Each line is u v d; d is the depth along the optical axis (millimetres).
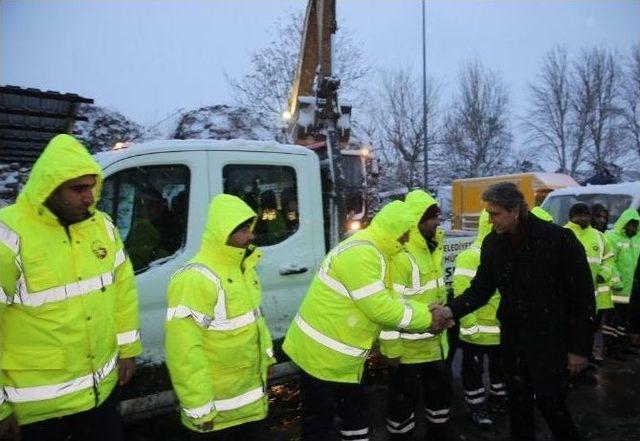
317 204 3910
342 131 5785
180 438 3809
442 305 3439
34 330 2061
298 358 2939
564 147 31672
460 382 4965
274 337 3576
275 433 3898
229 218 2383
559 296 2920
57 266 2098
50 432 2156
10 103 4145
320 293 2871
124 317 2447
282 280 3691
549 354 2914
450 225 16594
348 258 2719
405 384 3404
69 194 2092
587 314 2867
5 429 1982
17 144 5316
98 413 2285
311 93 6371
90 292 2199
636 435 3775
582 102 30703
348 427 2908
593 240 5320
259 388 2598
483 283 3236
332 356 2805
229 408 2463
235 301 2441
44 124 4770
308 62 6254
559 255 2877
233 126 13102
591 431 3855
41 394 2080
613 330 5703
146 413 3160
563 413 2977
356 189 6250
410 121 26156
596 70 30344
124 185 3166
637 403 4391
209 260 2447
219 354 2412
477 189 14406
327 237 4316
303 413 2959
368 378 4965
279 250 3691
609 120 30266
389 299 2730
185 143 3396
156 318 3232
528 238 2914
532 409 3105
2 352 2043
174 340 2297
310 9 6113
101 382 2246
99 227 2326
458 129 29109
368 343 2855
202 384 2287
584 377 4805
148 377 3129
